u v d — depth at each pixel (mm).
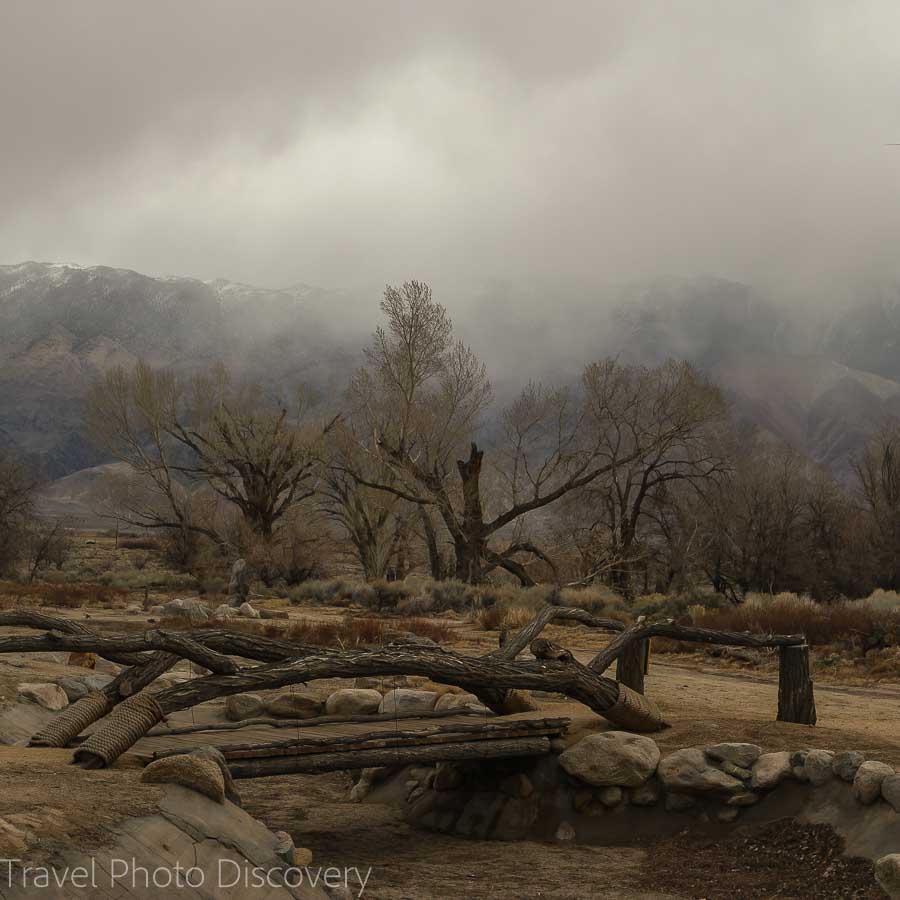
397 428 53219
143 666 9312
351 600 47844
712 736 10086
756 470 52469
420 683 14672
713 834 8750
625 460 52219
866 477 56812
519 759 9914
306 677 9211
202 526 64312
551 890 7629
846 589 48062
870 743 9797
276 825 9898
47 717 12398
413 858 8703
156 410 62219
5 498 61094
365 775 11305
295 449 60625
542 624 11477
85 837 5371
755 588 49125
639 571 53688
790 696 11172
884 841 7668
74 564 75625
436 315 52031
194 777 6496
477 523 50656
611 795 9305
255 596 50031
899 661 21500
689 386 53062
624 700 10242
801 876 7730
